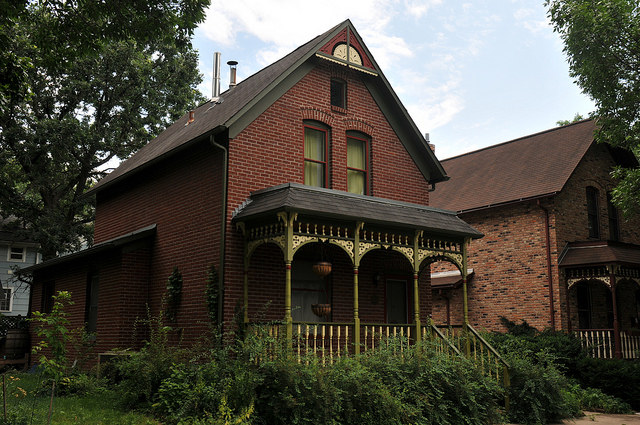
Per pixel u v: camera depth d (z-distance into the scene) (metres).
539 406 12.78
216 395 10.09
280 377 10.20
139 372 11.51
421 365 11.88
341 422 10.37
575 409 14.20
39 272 21.30
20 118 27.25
